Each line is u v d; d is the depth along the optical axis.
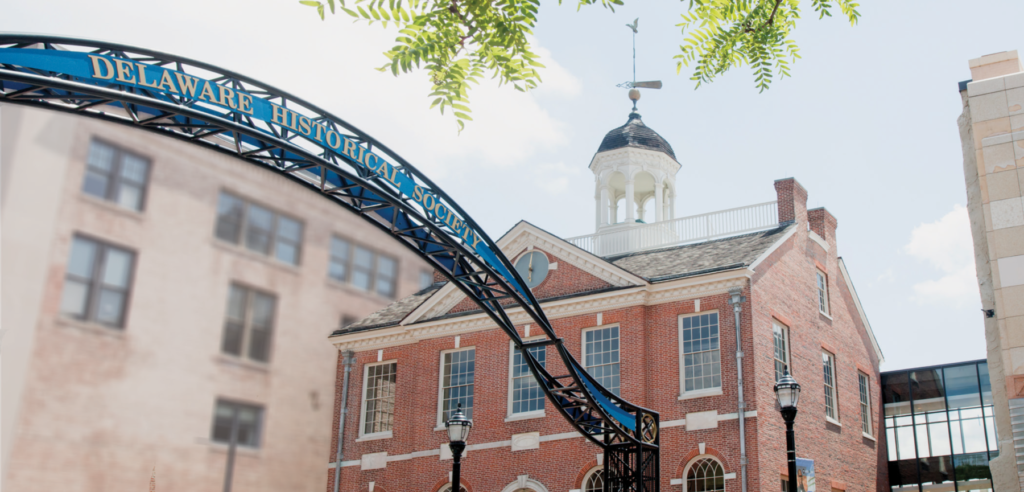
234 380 20.88
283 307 22.00
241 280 21.19
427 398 33.69
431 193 16.08
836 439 31.28
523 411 31.41
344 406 35.81
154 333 19.45
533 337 31.95
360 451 34.78
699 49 8.12
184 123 13.38
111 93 11.32
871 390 36.50
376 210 17.22
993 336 16.42
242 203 21.42
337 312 23.28
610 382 29.92
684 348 28.86
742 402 26.80
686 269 30.08
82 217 18.48
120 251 19.16
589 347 30.88
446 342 34.06
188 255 20.19
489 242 17.23
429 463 32.72
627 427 23.11
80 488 17.69
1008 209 16.55
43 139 17.97
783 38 8.02
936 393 37.00
